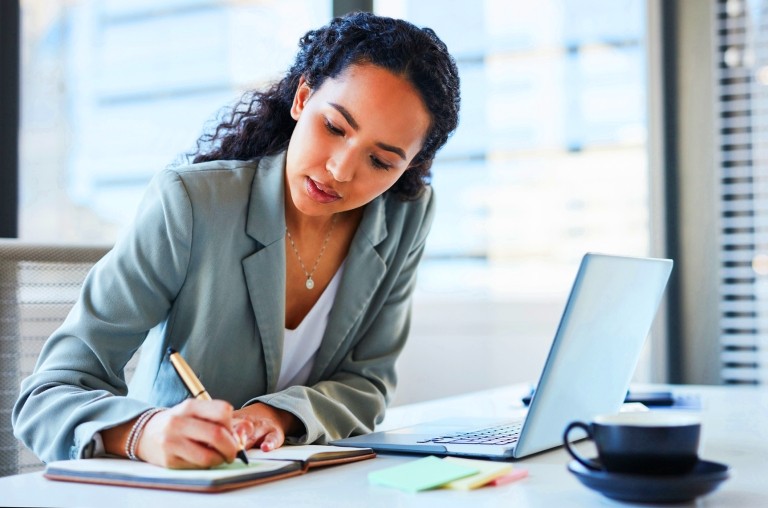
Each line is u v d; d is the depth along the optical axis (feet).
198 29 9.11
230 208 4.06
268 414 3.68
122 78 9.26
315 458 3.15
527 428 3.19
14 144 7.91
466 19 8.62
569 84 8.38
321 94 3.95
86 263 4.88
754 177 7.96
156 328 4.17
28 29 9.17
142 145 9.23
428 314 8.60
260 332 4.14
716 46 8.02
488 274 8.54
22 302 4.72
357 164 3.90
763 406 5.11
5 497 2.68
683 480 2.49
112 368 3.81
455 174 8.63
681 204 8.09
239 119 4.58
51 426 3.38
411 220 4.77
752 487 2.84
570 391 3.34
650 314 3.78
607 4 8.29
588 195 8.34
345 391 4.34
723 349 8.02
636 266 3.38
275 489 2.81
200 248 3.99
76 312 3.84
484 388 8.48
